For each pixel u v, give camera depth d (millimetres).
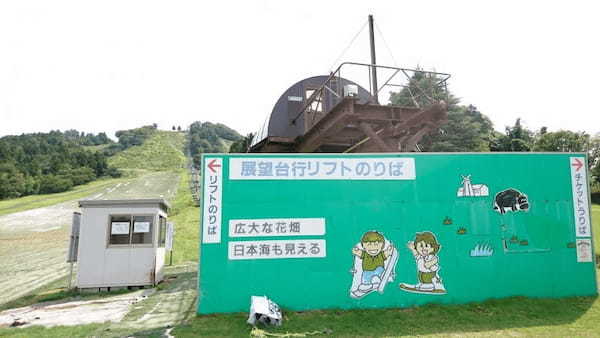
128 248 9961
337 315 6582
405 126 12320
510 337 5504
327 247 7117
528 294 7418
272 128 14969
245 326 6035
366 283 7059
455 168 7727
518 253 7562
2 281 11812
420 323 6207
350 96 10773
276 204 7152
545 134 51031
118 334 5719
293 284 6922
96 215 10031
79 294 9258
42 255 17266
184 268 13406
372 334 5711
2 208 43625
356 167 7488
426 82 31578
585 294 7590
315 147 13789
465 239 7461
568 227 7859
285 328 5973
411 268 7215
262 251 6969
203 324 6133
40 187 66562
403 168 7598
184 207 32469
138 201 10227
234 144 60719
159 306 7602
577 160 8195
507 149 51156
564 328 5902
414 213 7438
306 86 15867
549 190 7945
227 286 6789
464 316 6516
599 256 12008
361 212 7320
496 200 7715
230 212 7031
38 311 7555
